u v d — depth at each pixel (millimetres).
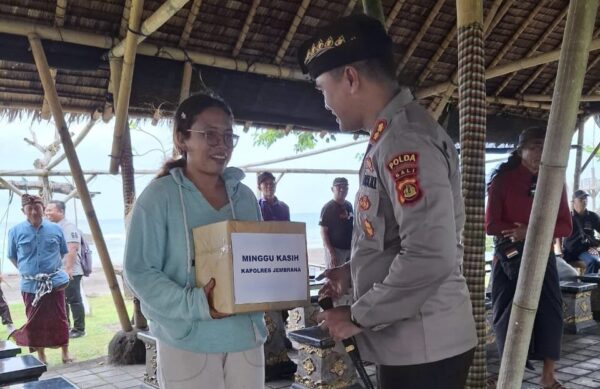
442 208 1202
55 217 6016
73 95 4652
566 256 7078
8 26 3811
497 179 3320
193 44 4668
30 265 4859
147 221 1674
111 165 4637
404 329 1321
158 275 1648
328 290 1597
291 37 4852
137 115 4688
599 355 4520
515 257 3221
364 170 1379
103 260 4629
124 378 4359
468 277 2322
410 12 5234
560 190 1746
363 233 1386
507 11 5547
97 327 6734
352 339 1461
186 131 1755
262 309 1562
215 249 1573
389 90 1372
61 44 4066
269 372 4215
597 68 6922
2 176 6445
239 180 1879
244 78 5020
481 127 2346
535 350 3422
